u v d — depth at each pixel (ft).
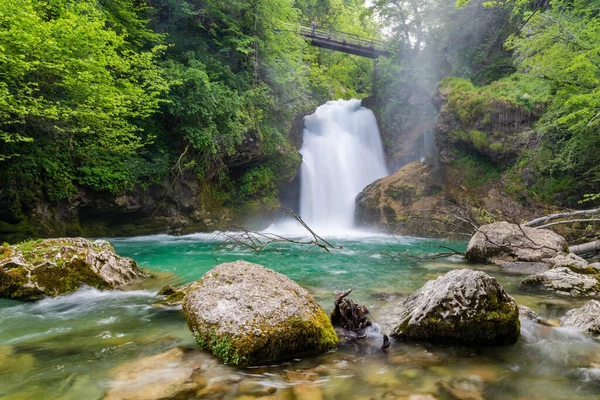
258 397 8.77
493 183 49.85
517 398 8.95
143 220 47.62
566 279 20.06
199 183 53.11
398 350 11.74
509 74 56.75
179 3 52.01
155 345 12.10
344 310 13.85
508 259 28.12
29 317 15.31
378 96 85.87
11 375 9.96
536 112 47.01
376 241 47.24
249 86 58.54
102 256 21.39
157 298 18.29
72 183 39.99
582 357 11.39
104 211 43.50
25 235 35.63
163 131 49.80
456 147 55.21
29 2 30.19
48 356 11.27
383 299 17.87
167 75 44.93
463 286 12.75
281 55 68.80
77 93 34.53
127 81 39.99
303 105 74.38
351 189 72.13
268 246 40.01
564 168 40.19
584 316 14.15
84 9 36.83
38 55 30.68
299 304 12.04
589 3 37.50
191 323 12.30
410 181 58.75
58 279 18.75
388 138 80.23
